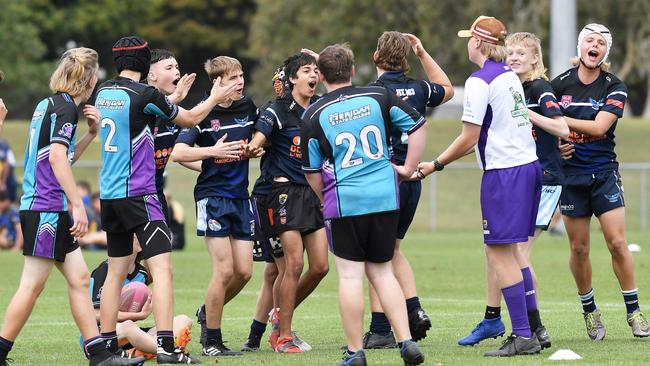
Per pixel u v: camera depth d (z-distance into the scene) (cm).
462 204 11606
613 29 17750
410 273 3494
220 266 3494
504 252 3203
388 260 2958
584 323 4097
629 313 3728
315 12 18600
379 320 3562
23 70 19775
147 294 3453
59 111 3005
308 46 18762
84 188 8556
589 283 3691
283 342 3550
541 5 16888
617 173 3719
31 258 3055
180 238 8419
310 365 3134
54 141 2980
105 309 3253
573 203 3709
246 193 3559
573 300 4994
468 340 3534
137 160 3177
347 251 2931
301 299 3722
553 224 9712
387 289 2944
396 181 2942
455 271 6438
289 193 3544
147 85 3178
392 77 3544
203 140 3569
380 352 3422
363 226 2914
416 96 3547
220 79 3316
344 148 2909
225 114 3556
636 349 3359
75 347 3716
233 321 4438
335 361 3212
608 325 4034
